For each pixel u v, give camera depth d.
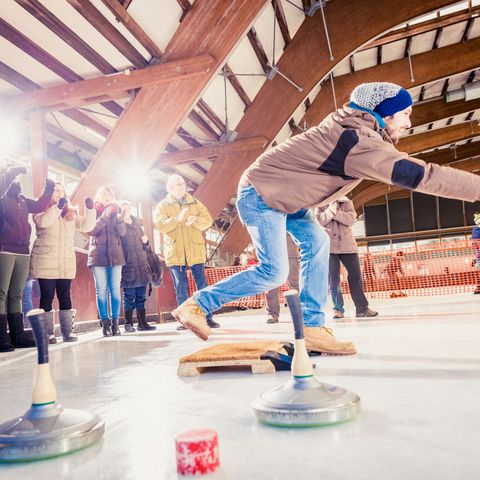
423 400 1.22
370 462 0.80
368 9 8.11
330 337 2.16
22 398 1.63
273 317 4.84
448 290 8.88
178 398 1.46
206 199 9.17
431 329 2.93
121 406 1.39
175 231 4.62
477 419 1.02
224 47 5.79
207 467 0.80
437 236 23.36
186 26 5.85
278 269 1.98
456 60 10.59
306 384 1.12
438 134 16.59
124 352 2.89
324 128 1.72
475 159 21.09
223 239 11.09
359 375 1.62
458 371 1.58
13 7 4.99
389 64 10.76
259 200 1.94
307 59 8.37
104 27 5.19
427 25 9.45
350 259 4.42
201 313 2.04
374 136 1.65
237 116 9.30
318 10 8.24
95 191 6.18
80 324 5.39
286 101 8.55
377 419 1.06
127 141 6.05
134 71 5.84
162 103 5.95
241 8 5.73
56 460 0.92
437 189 1.48
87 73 6.30
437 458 0.81
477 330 2.72
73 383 1.85
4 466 0.91
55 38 5.54
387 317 4.16
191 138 9.34
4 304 3.49
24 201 3.73
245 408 1.27
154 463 0.88
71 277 4.07
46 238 3.92
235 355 1.86
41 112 6.15
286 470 0.79
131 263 4.88
